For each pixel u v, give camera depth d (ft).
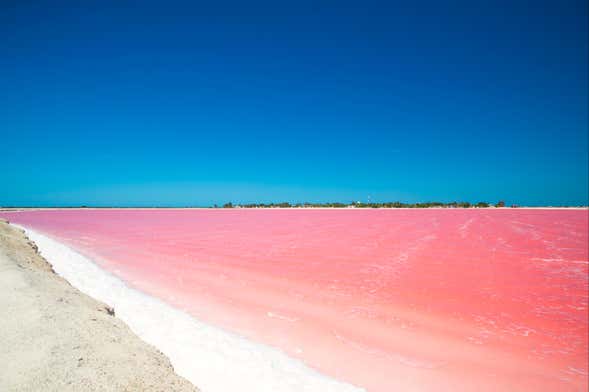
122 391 11.05
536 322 26.12
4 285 18.48
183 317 25.30
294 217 153.99
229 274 39.93
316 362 19.71
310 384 17.26
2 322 14.32
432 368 19.62
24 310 15.44
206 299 30.37
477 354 21.26
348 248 59.16
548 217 125.70
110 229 95.20
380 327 25.11
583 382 18.43
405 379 18.39
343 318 26.66
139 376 12.17
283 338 22.76
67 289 21.29
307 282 36.60
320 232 85.35
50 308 15.98
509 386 18.01
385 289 34.27
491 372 19.27
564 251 53.88
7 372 10.99
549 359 20.79
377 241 67.62
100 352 13.01
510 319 26.68
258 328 24.23
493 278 38.22
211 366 18.12
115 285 33.73
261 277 38.70
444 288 34.55
